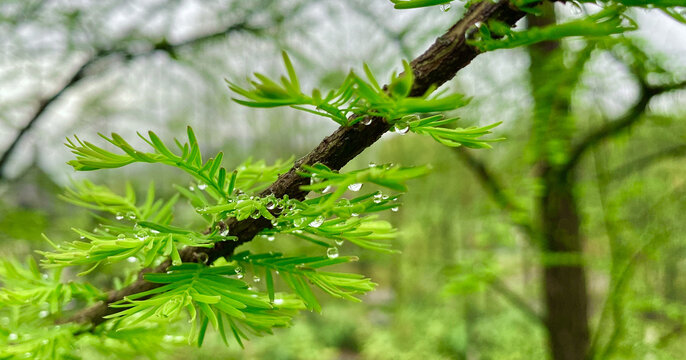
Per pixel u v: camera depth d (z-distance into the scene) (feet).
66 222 3.03
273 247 2.39
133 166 2.91
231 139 3.90
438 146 5.37
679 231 3.74
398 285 10.28
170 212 1.14
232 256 0.97
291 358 10.71
